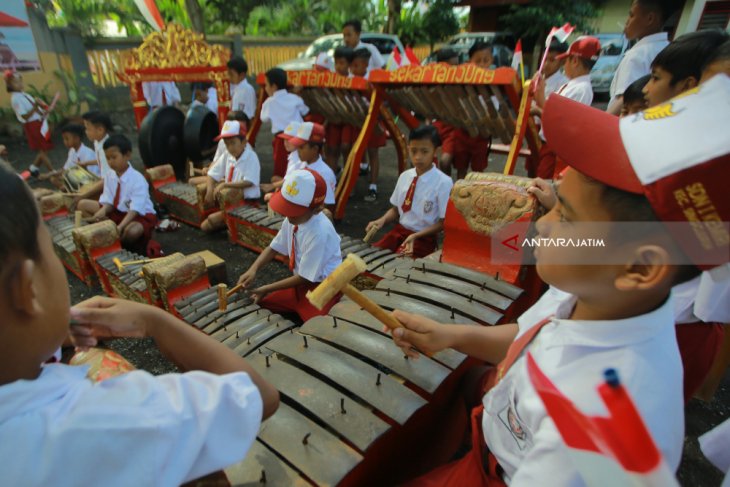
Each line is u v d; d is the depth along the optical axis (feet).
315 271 8.02
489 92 12.08
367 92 13.91
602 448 1.85
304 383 4.31
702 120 2.05
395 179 19.26
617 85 10.28
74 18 36.76
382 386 4.26
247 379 2.42
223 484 2.94
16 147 25.40
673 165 1.99
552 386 2.33
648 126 2.17
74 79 31.14
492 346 4.16
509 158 10.98
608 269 2.30
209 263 9.77
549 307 3.26
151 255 12.01
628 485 1.78
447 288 6.19
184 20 42.86
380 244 10.84
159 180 15.76
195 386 2.18
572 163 2.29
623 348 2.36
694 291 5.01
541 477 2.30
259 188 13.79
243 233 12.60
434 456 5.09
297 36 50.62
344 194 14.26
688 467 5.97
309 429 3.80
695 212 1.98
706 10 28.07
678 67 6.09
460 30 49.44
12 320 1.83
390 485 4.44
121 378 2.12
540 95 10.96
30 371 1.98
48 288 1.95
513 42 37.60
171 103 25.84
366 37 34.47
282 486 3.36
